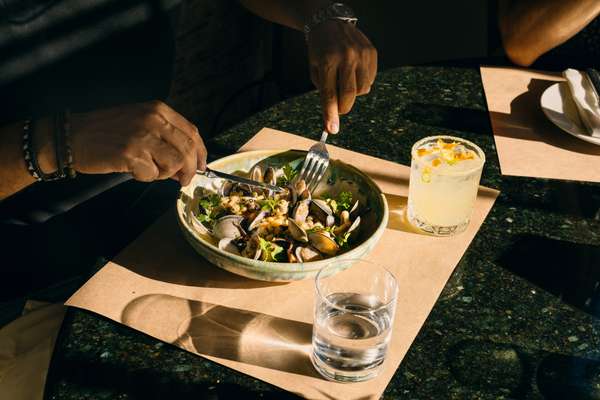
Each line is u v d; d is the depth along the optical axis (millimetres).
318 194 1219
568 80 1467
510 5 1765
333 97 1309
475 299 1010
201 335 947
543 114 1471
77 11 1340
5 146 1072
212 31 2641
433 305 997
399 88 1575
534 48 1655
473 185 1105
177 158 1073
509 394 863
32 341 1301
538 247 1113
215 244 1096
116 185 1462
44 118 1082
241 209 1158
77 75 1387
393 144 1379
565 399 857
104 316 975
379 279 967
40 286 1400
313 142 1383
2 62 1251
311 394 860
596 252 1105
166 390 866
